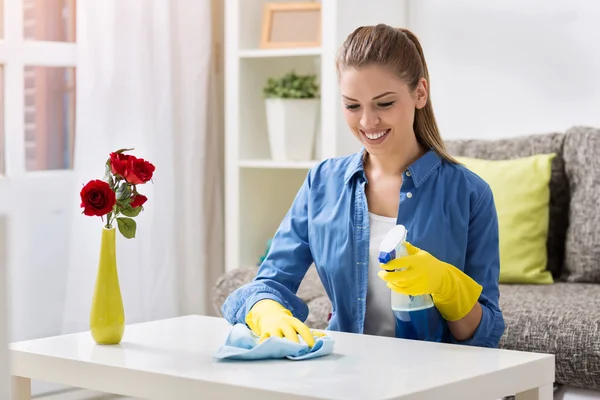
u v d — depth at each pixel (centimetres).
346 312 212
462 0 386
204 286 402
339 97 376
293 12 392
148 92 371
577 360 247
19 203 348
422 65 204
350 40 198
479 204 207
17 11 343
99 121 355
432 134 211
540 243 326
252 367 169
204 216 403
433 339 203
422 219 204
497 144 353
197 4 393
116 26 360
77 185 352
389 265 181
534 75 370
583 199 324
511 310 265
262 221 412
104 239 196
